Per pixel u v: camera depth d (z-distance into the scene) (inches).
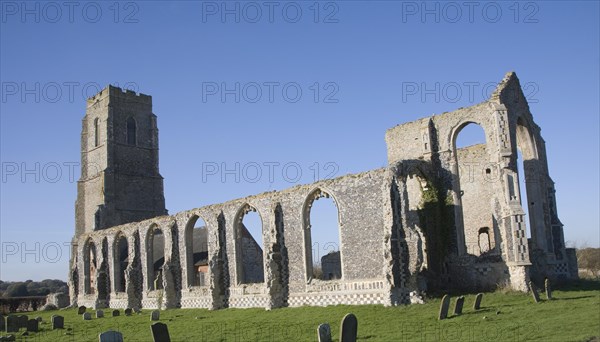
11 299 2748.5
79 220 2935.5
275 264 1563.7
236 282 1738.4
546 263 1444.4
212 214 1843.0
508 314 987.9
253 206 1699.1
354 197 1434.5
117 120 2888.8
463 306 1139.9
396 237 1310.3
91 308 2413.9
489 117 1396.4
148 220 2160.4
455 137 1462.8
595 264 2566.4
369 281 1370.6
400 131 1578.5
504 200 1331.2
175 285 1977.1
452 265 1411.2
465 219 1892.2
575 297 1122.0
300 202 1558.8
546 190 1518.2
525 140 1519.4
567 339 731.4
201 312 1680.6
